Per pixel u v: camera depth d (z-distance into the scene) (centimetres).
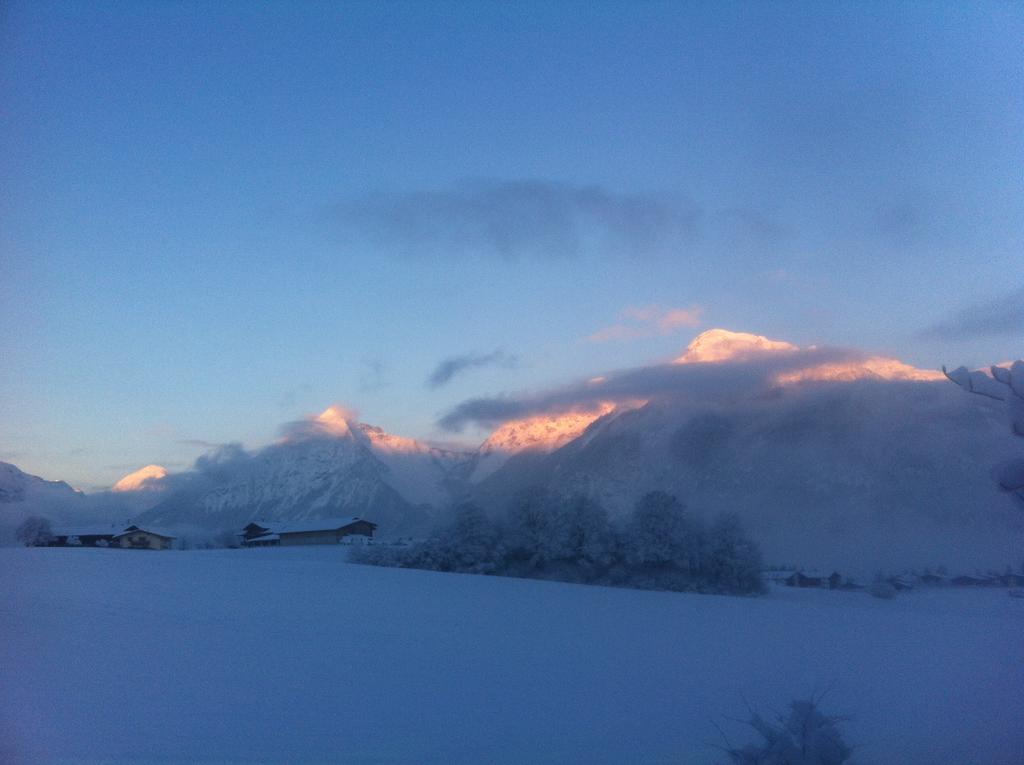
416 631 3944
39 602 4259
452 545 8219
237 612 4250
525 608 5225
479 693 2664
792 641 4284
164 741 1930
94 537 14338
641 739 2181
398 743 2039
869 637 4584
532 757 1989
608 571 7844
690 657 3650
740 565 7625
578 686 2866
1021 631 4912
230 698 2406
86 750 1831
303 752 1903
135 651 3044
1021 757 2067
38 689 2412
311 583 6119
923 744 2198
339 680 2741
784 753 1516
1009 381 1380
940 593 7800
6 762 1727
